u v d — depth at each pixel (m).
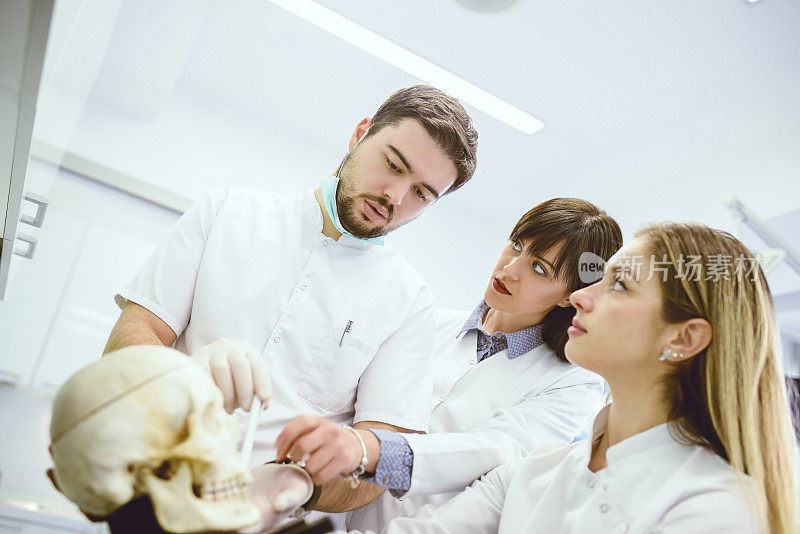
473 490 0.98
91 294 2.58
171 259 1.11
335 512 1.00
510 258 1.33
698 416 0.80
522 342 1.40
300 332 1.12
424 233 2.52
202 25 2.22
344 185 1.17
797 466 0.89
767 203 2.01
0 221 1.28
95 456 0.50
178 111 2.57
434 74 2.21
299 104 2.54
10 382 2.46
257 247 1.14
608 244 1.27
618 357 0.81
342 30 2.13
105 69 2.33
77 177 2.52
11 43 0.67
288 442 0.80
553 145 2.33
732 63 1.92
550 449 1.00
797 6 1.71
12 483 2.05
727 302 0.79
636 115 2.15
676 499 0.73
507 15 1.91
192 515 0.52
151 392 0.53
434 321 1.26
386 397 1.12
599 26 1.90
